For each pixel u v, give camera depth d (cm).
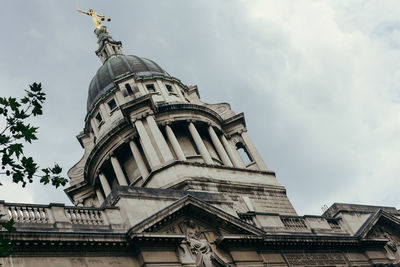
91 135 6156
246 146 5656
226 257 3312
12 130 1800
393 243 4444
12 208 2770
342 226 4338
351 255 4119
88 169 5591
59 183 1894
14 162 1808
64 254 2723
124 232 3017
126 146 5334
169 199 3384
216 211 3381
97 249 2848
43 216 2844
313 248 3881
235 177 4731
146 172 4988
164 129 5278
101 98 5919
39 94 1855
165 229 3152
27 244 2620
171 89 6025
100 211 3081
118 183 5484
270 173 5094
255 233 3494
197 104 5912
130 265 2908
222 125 5803
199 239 3244
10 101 1786
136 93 5725
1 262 2503
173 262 3019
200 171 4547
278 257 3594
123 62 6300
